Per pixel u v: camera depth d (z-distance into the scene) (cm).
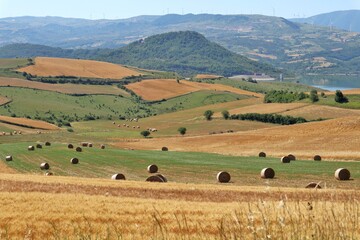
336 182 5712
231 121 17400
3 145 12006
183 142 13188
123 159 9119
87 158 9381
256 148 10925
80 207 3325
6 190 4391
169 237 1127
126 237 2083
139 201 3669
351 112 15662
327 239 843
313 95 17788
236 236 939
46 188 4609
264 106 18588
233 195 4206
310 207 938
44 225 2684
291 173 6638
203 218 2767
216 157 9244
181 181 6278
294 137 11444
